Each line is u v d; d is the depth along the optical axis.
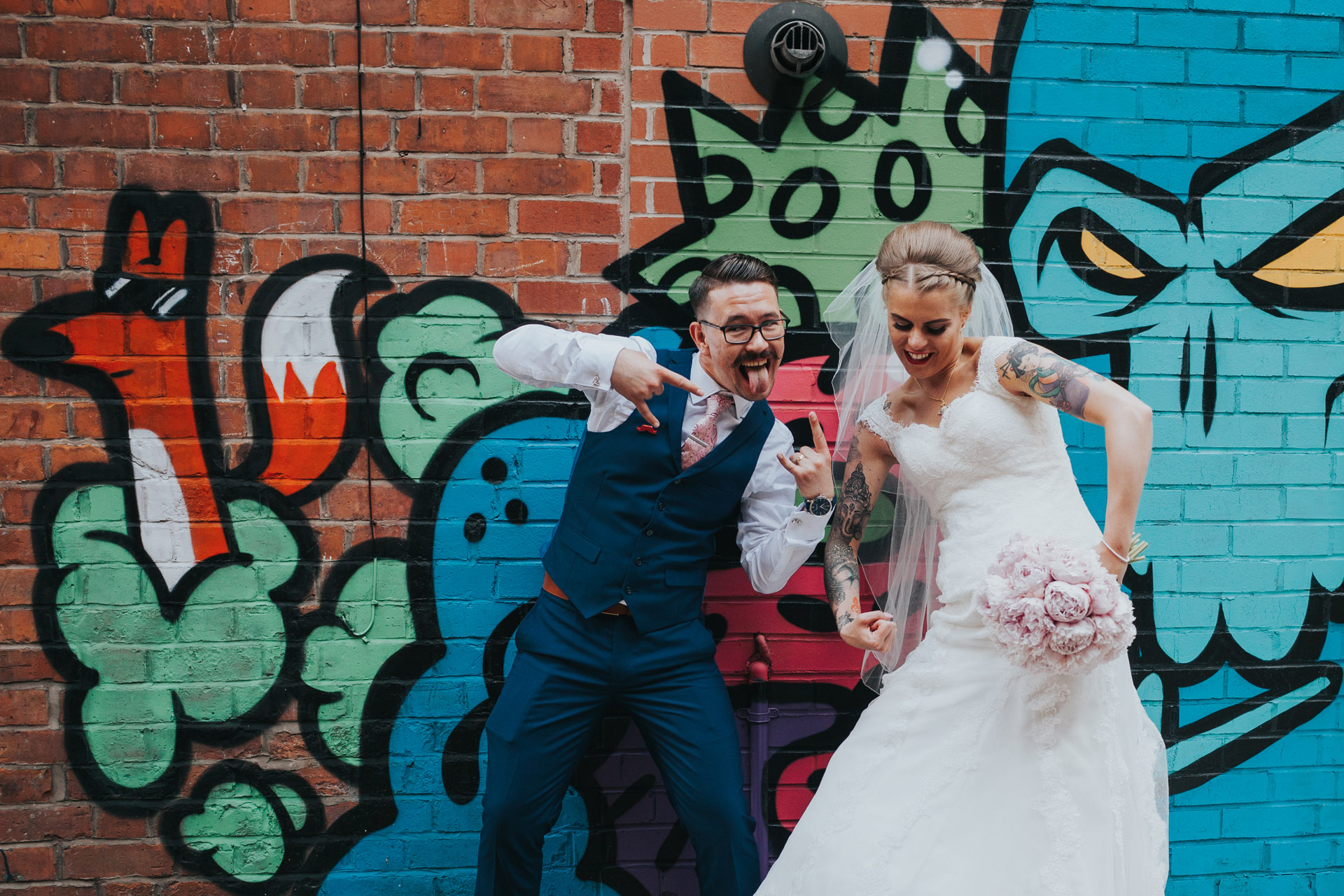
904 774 1.75
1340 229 2.40
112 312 2.21
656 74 2.24
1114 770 1.66
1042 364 1.71
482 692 2.28
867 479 2.00
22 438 2.21
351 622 2.26
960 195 2.31
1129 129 2.35
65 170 2.19
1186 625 2.38
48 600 2.21
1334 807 2.40
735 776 1.92
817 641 2.31
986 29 2.30
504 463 2.28
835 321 2.14
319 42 2.22
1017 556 1.59
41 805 2.21
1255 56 2.37
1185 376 2.38
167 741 2.23
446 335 2.27
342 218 2.24
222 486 2.24
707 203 2.27
